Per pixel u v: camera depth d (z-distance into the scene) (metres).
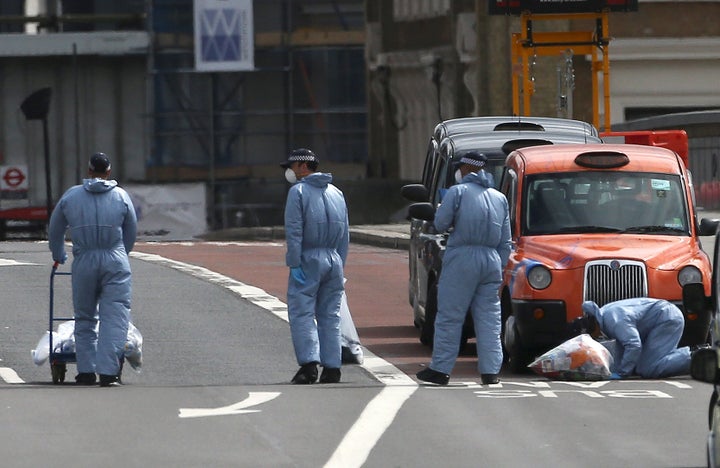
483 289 46.69
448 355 46.69
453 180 58.62
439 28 153.88
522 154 55.81
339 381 47.88
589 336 49.47
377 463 33.31
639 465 33.16
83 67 166.12
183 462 33.25
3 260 95.00
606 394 44.56
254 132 163.25
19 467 32.56
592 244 51.94
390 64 159.00
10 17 165.88
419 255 61.28
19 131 166.12
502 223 46.53
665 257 51.28
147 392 44.34
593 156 54.91
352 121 163.25
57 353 47.91
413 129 158.50
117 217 47.03
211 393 44.16
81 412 40.16
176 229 156.00
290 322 47.28
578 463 33.34
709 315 50.66
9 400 42.38
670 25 144.00
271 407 41.31
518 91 111.12
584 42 111.31
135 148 166.38
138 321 65.81
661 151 55.88
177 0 162.88
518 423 38.84
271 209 162.50
